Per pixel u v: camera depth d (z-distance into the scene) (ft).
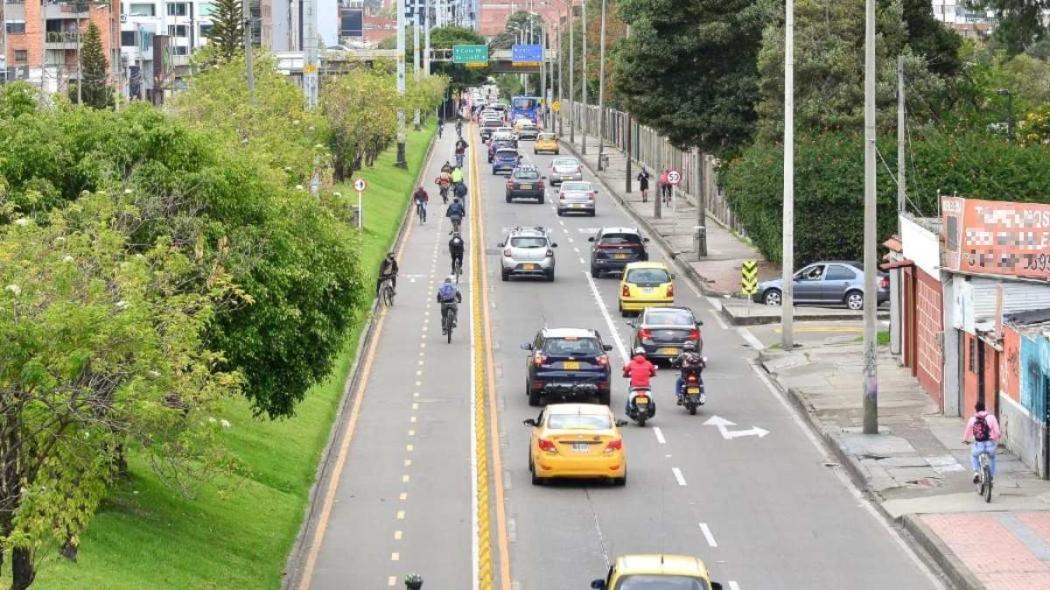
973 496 182.29
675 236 445.37
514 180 532.73
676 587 116.78
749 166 357.82
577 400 237.04
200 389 111.65
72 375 99.04
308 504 182.80
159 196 154.10
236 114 272.51
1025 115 448.65
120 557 137.59
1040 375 190.29
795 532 170.19
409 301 337.72
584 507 180.34
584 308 328.29
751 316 313.12
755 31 386.11
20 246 102.58
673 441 215.51
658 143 491.72
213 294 127.75
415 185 595.88
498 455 207.31
